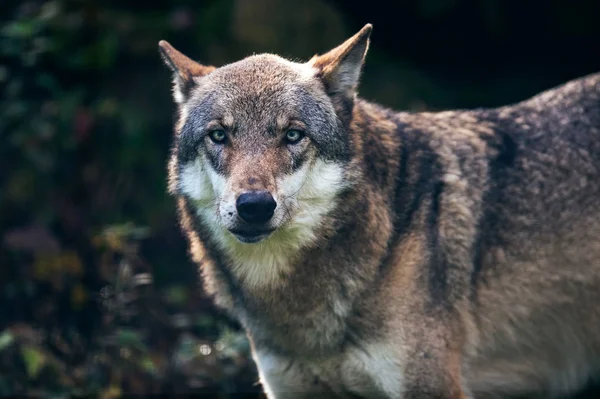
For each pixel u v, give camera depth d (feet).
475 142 30.86
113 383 37.37
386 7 71.31
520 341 31.07
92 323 40.57
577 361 31.94
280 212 27.12
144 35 57.41
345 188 28.40
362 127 29.81
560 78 69.41
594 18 70.33
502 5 70.90
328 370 29.68
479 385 31.42
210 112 28.68
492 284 30.22
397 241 28.94
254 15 61.00
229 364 38.01
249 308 29.89
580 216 30.58
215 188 28.17
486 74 70.74
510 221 30.22
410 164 30.01
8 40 49.52
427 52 71.82
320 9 62.64
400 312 28.55
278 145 27.91
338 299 28.60
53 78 50.65
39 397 36.99
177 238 51.01
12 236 43.11
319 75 29.43
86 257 43.52
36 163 48.78
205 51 59.36
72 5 53.72
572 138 31.07
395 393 28.84
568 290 30.76
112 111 51.72
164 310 41.96
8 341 36.60
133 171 52.11
